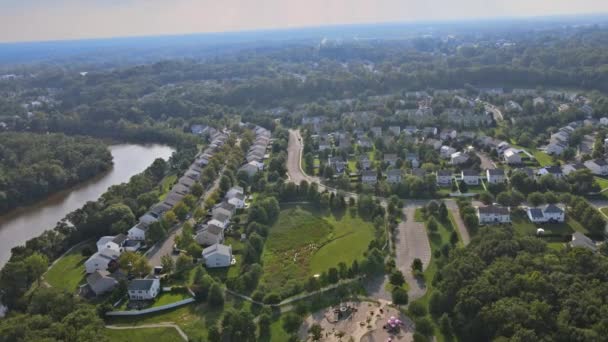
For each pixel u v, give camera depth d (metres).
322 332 125.50
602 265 126.38
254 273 150.00
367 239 175.50
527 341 102.56
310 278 143.50
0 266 182.62
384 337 122.44
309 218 196.00
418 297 138.25
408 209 198.62
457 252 147.88
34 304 137.00
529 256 134.50
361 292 142.50
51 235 182.00
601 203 192.75
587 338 101.25
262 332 126.69
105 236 184.25
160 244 181.38
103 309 136.50
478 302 118.56
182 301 141.75
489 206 181.75
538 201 188.00
